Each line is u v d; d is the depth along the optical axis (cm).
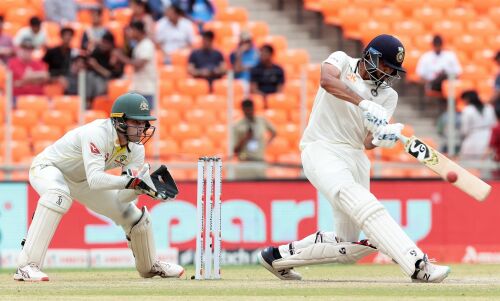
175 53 5703
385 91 2759
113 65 5047
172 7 5788
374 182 4528
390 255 2670
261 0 6347
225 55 5884
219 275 2906
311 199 4475
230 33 6012
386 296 2312
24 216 4331
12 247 4325
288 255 2855
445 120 5075
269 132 4975
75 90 5034
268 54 5234
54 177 2894
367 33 6172
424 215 4528
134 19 5666
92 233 4366
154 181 2788
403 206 4531
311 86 5412
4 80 5078
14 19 5903
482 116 5025
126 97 2788
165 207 4409
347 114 2728
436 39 5791
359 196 2669
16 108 5016
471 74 5734
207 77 5331
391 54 2691
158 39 5772
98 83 4978
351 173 2748
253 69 5228
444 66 5766
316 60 6131
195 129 5162
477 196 2588
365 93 2734
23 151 4941
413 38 6159
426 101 5806
